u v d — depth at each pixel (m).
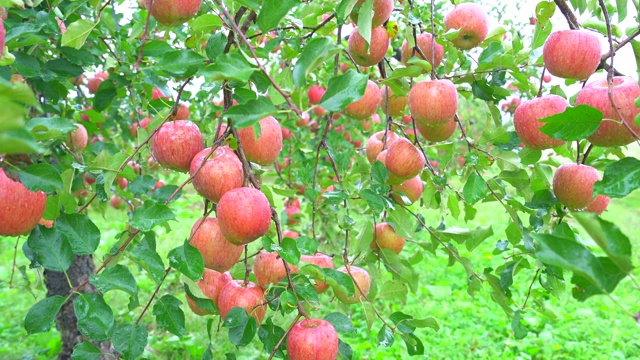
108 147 1.71
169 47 1.07
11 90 0.50
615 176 0.79
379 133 1.45
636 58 0.94
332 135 2.48
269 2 0.80
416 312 3.08
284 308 0.94
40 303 0.84
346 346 1.00
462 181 1.31
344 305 1.27
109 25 1.34
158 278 0.87
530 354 2.65
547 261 0.65
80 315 0.84
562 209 1.16
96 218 5.11
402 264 1.34
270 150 1.02
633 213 5.93
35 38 1.05
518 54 1.25
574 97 1.17
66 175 0.97
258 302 1.00
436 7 1.93
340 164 1.35
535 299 1.27
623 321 3.02
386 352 2.57
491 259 4.08
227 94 0.93
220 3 0.81
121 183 1.90
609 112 0.93
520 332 1.22
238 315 0.93
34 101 0.52
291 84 1.17
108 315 0.85
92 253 0.89
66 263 0.87
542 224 1.17
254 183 0.92
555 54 1.05
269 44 0.98
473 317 3.05
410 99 1.15
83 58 1.22
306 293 0.92
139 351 0.90
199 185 0.93
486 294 3.30
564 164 1.13
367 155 1.46
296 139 2.58
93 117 1.49
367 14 0.94
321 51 0.74
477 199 1.15
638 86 0.92
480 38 1.31
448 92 1.11
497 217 5.62
